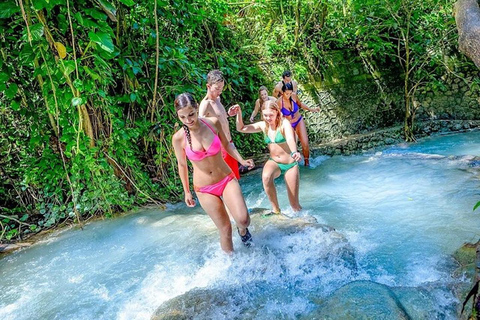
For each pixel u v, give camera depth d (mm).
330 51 8680
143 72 5082
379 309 2158
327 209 4461
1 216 4648
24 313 2914
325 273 2943
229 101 7254
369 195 4828
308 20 8188
